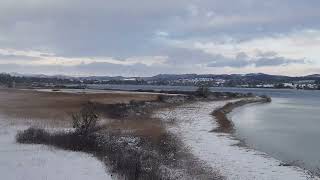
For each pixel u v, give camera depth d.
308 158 25.72
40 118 39.41
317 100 131.88
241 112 67.38
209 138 31.48
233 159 23.41
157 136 30.52
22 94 82.50
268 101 113.44
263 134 38.00
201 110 59.81
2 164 16.98
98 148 21.20
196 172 19.48
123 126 35.91
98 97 74.44
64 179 14.57
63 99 68.56
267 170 20.98
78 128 25.66
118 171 15.96
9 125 32.44
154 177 15.52
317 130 42.72
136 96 80.69
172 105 66.88
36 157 18.84
